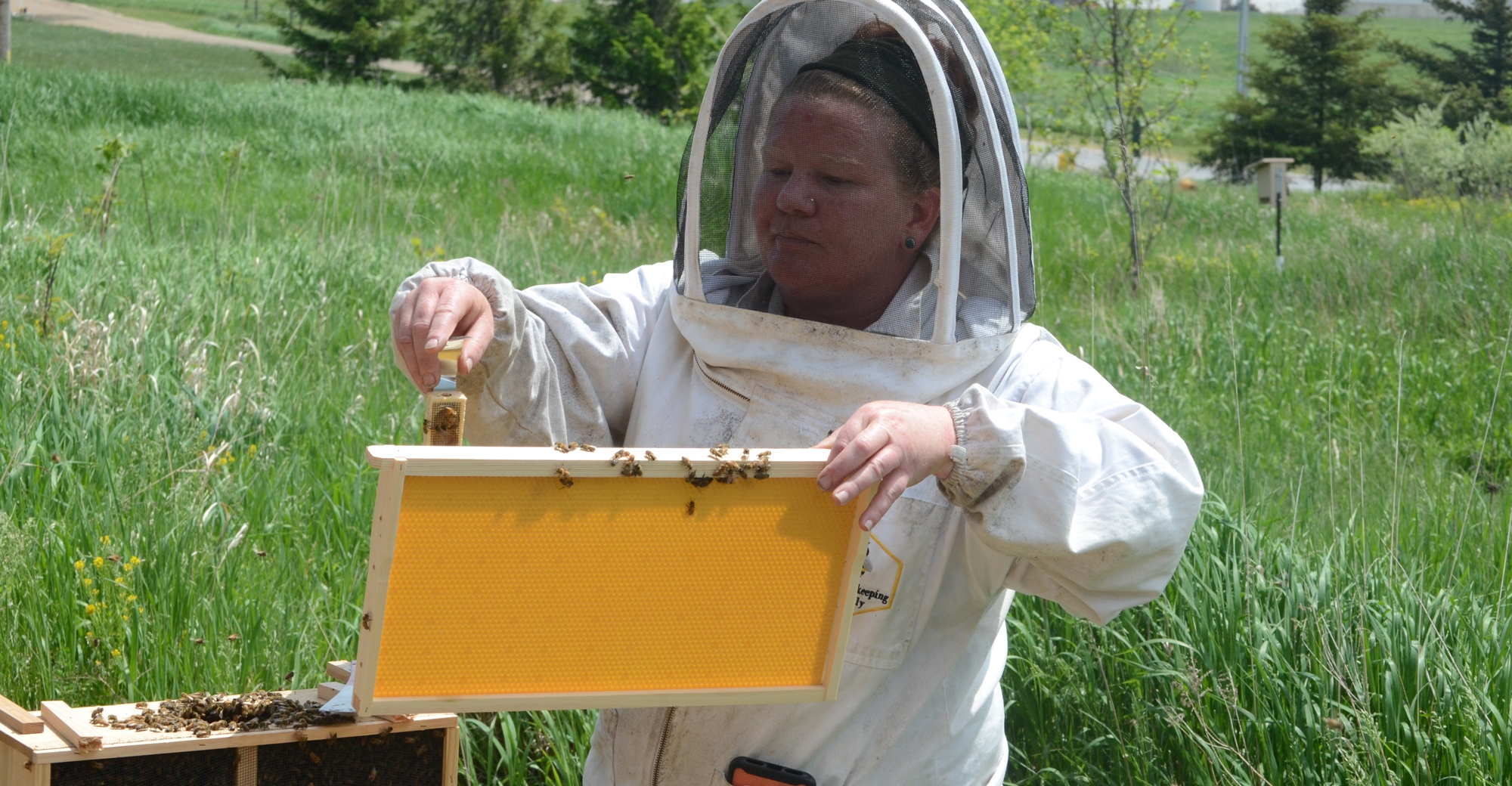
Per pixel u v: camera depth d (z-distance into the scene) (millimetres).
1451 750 2547
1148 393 5148
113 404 3855
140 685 2555
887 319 1511
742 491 1241
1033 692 2789
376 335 5281
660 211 12445
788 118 1487
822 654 1329
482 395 1511
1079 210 14789
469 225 10359
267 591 2889
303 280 6227
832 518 1289
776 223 1510
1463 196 14062
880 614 1489
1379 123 33812
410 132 16391
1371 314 7902
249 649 2619
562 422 1623
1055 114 15438
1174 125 11445
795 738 1525
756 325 1519
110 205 7203
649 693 1254
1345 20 34500
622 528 1211
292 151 14336
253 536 3193
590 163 15250
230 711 1411
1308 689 2688
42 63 37188
